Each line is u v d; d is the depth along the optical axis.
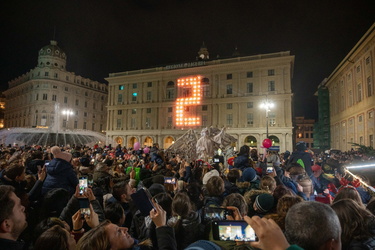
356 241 2.88
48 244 2.40
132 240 2.79
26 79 81.62
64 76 78.38
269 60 52.09
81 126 81.94
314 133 70.88
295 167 6.60
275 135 50.84
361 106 40.78
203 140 16.97
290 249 1.42
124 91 65.62
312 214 1.90
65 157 5.60
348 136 47.38
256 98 52.88
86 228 3.87
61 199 4.30
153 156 11.91
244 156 8.75
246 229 2.37
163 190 5.20
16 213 2.52
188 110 58.19
